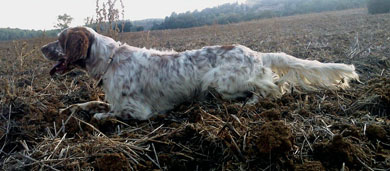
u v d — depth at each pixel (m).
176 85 1.00
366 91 0.99
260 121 0.80
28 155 0.69
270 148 0.60
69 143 0.75
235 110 0.92
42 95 1.16
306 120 0.83
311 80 1.07
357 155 0.61
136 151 0.71
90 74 1.01
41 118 0.93
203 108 0.97
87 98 1.16
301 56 1.82
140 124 0.92
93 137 0.75
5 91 1.15
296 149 0.66
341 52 1.83
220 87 1.00
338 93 1.04
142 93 0.98
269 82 1.03
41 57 2.15
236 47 1.06
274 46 2.39
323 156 0.63
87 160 0.68
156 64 1.00
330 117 0.85
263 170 0.60
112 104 0.97
